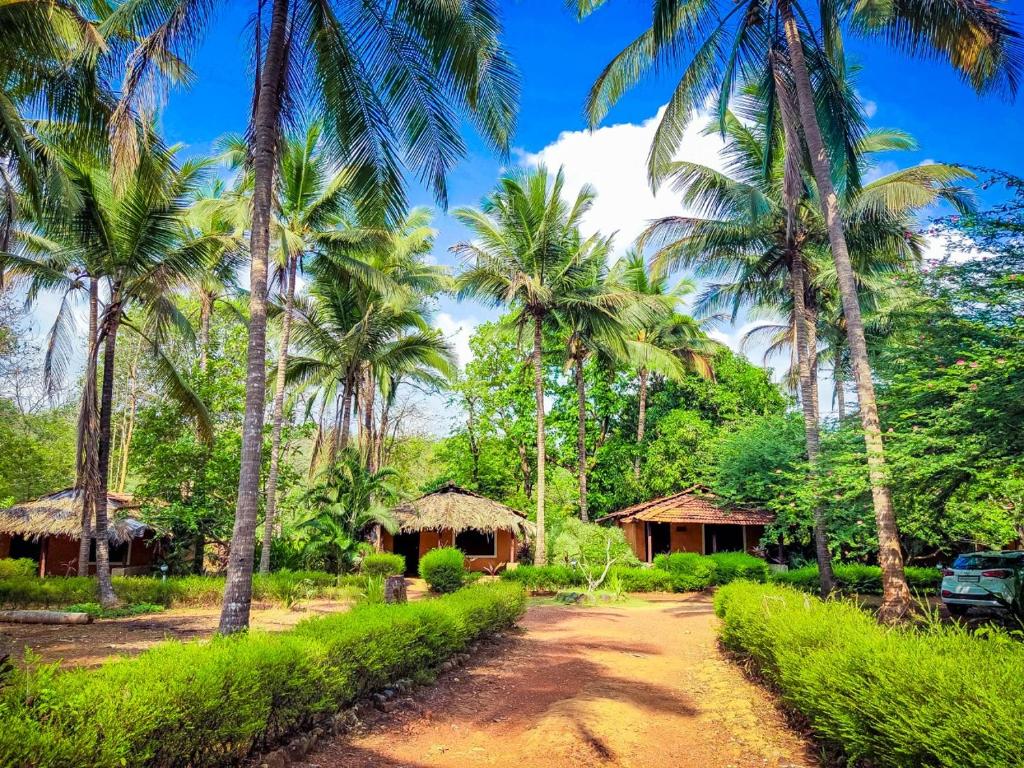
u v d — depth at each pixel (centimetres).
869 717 417
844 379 1623
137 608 1427
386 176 934
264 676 468
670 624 1416
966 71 1041
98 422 1470
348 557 2045
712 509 2583
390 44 870
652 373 3544
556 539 2500
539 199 2197
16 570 1859
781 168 1636
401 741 555
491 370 3406
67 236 1407
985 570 1252
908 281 1154
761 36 1205
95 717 336
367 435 2708
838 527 1540
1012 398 757
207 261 1526
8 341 2214
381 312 2336
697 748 555
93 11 1102
